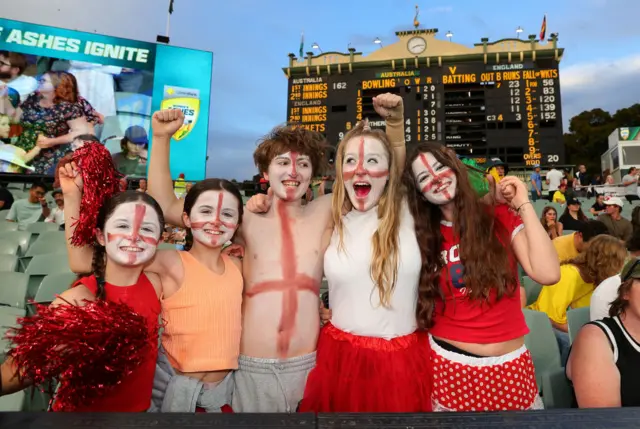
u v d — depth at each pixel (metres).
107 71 12.06
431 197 1.84
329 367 1.83
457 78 16.81
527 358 1.75
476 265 1.70
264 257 1.96
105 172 1.63
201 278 1.76
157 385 1.72
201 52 12.89
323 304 2.22
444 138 16.61
